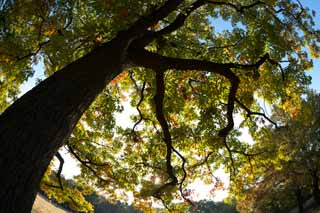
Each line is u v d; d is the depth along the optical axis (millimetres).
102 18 8422
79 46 8617
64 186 12391
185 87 10508
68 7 8242
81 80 5508
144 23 6855
